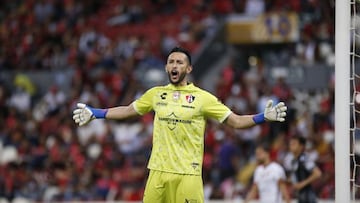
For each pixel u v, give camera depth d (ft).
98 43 330.13
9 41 343.26
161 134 104.42
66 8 354.13
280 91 270.67
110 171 250.16
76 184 247.70
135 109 107.34
